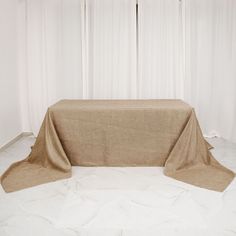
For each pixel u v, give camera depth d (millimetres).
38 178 2158
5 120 3244
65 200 1788
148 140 2402
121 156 2432
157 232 1417
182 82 3629
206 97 3623
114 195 1862
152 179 2146
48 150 2324
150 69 3646
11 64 3461
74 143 2420
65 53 3623
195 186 2002
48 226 1478
